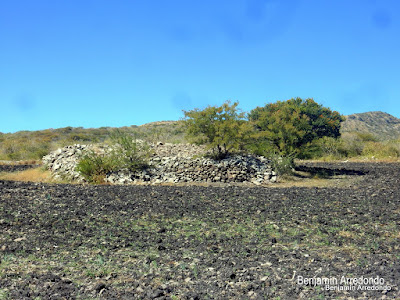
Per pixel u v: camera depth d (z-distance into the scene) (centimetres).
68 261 682
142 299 527
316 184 1741
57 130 5684
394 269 620
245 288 557
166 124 6162
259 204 1148
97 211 1048
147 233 857
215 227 908
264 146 2086
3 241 785
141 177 1802
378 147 3147
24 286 564
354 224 926
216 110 1977
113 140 2039
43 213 1012
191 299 526
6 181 1557
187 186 1538
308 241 798
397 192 1333
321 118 3997
